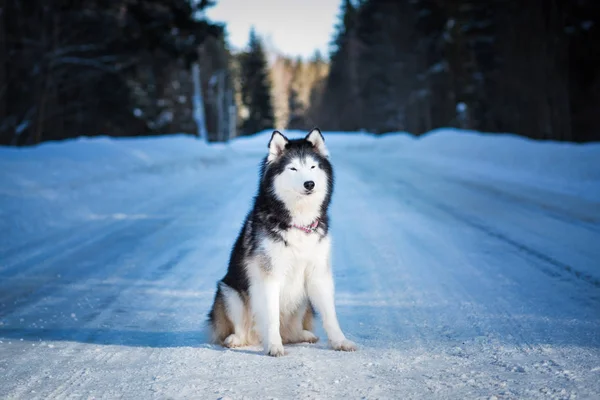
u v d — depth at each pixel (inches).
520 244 361.7
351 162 1085.1
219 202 576.1
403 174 829.8
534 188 621.6
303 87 5349.4
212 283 283.1
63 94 1325.0
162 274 301.7
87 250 360.8
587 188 588.4
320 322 223.0
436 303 242.8
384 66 2605.8
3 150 671.1
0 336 204.2
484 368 162.1
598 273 285.4
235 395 144.5
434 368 163.6
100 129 1359.5
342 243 382.3
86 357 180.5
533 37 1590.8
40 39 1215.6
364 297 257.3
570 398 136.7
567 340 188.4
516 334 196.9
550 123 1562.5
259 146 1793.8
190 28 1432.1
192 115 2139.5
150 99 1471.5
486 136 1182.9
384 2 2596.0
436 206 533.0
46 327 215.8
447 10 1915.6
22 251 357.4
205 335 201.8
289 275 189.9
